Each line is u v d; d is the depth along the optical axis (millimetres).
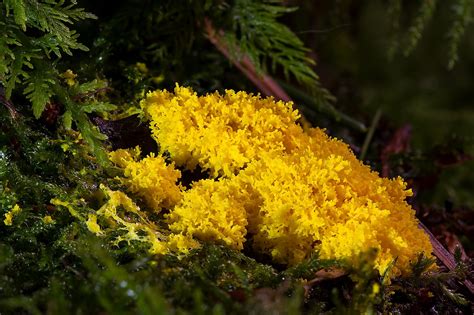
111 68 425
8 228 344
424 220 446
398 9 541
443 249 392
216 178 377
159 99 378
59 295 318
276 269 362
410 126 534
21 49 364
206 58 473
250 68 468
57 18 367
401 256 354
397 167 486
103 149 367
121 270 323
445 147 503
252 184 363
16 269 334
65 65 396
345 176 363
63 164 364
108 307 313
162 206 368
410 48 524
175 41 453
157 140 377
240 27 457
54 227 347
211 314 322
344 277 354
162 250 347
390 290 360
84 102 385
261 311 324
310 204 354
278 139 372
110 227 353
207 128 368
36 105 358
